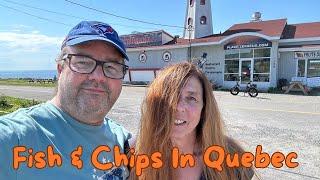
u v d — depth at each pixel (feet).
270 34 16.92
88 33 1.41
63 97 1.42
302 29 18.17
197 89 1.69
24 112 1.35
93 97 1.42
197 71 1.71
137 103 10.74
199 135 1.75
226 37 18.17
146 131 1.72
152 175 1.73
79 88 1.42
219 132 1.73
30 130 1.30
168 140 1.71
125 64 1.50
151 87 1.73
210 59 19.19
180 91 1.66
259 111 9.13
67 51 1.42
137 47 22.38
